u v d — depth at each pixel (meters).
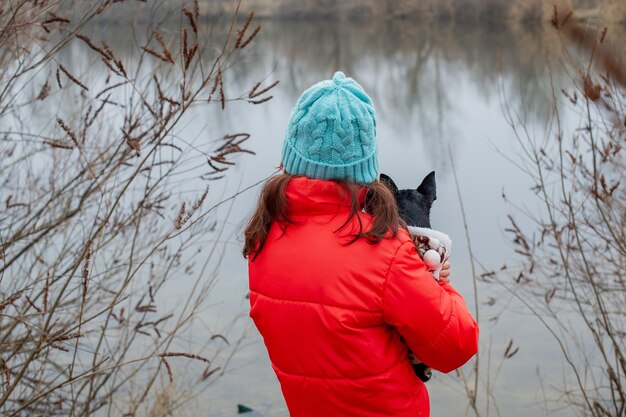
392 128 12.02
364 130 1.88
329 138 1.87
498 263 6.13
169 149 6.41
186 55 2.80
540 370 4.91
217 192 7.10
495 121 11.74
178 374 4.64
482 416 4.54
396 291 1.81
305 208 1.90
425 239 2.01
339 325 1.82
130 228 4.08
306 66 20.28
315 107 1.87
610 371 3.95
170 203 5.12
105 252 4.40
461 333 1.83
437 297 1.82
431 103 14.34
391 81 17.69
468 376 4.98
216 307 5.68
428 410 2.00
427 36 25.17
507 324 5.46
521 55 11.59
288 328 1.89
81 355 4.37
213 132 9.87
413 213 2.06
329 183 1.88
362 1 32.16
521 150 7.13
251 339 5.39
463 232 6.82
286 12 33.19
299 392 1.92
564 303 5.04
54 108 4.64
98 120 4.21
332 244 1.85
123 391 4.29
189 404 4.53
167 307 5.44
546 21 4.27
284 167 1.99
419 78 17.95
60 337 2.59
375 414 1.88
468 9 25.25
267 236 1.95
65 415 3.65
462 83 16.83
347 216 1.88
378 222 1.84
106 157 4.06
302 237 1.89
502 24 15.55
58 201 3.76
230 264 6.25
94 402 3.90
